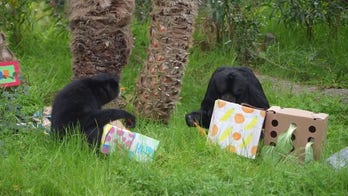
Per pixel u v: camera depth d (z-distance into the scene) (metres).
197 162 6.26
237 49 9.66
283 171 6.00
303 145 6.36
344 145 6.96
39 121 6.99
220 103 6.50
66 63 8.79
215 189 5.69
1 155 6.02
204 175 5.90
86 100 6.28
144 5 9.52
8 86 6.95
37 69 8.70
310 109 7.99
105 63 7.15
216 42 9.84
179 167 6.09
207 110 6.88
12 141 6.36
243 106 6.44
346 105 8.06
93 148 6.17
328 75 9.32
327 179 5.91
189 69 9.02
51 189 5.63
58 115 6.28
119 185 5.73
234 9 9.57
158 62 7.01
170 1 6.93
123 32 7.16
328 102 8.08
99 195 5.54
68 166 5.88
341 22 10.23
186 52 7.04
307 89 8.93
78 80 6.38
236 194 5.70
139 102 7.13
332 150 6.75
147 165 5.96
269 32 10.43
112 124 6.55
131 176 5.82
